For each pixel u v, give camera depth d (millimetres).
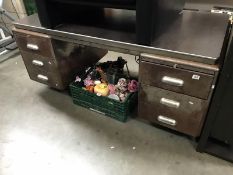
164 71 1091
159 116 1296
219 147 1305
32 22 1471
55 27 1364
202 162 1271
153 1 960
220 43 1090
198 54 1000
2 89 1940
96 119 1597
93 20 1437
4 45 2533
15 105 1754
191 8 1543
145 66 1131
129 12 1522
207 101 1072
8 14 2371
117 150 1364
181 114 1202
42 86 1957
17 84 1999
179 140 1405
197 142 1384
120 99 1491
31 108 1719
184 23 1314
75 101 1716
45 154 1355
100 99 1539
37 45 1470
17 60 2379
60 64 1547
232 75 953
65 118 1614
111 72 1674
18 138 1468
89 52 1860
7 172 1261
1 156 1350
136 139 1430
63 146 1403
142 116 1381
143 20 1022
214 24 1290
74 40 1308
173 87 1116
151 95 1227
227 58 917
